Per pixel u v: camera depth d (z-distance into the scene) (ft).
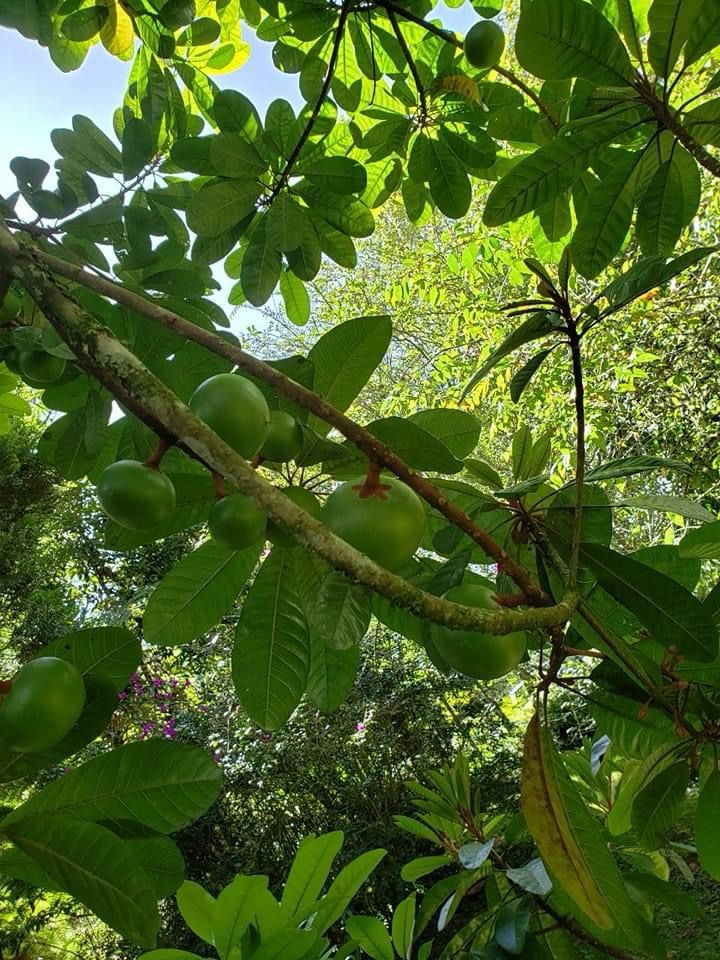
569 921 6.59
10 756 3.57
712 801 5.06
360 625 4.10
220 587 5.21
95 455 6.23
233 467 2.70
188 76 9.09
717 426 24.02
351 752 22.76
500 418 26.03
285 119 7.73
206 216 7.57
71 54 9.32
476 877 7.51
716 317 22.56
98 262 6.86
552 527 4.93
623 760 8.46
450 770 9.68
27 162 5.20
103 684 3.76
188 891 4.98
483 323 25.49
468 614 2.83
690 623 4.54
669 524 22.43
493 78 13.85
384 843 20.59
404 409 30.09
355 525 3.68
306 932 4.46
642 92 6.28
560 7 5.80
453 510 3.80
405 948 6.47
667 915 19.20
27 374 5.11
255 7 9.62
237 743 24.09
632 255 18.92
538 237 11.53
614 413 24.90
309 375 4.61
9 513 26.16
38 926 20.85
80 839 3.33
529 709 29.73
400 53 9.14
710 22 5.90
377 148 9.50
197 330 3.66
